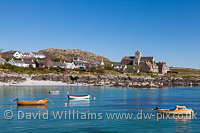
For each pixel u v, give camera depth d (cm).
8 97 8394
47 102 7575
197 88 15550
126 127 4581
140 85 15475
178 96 9938
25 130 4281
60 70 19888
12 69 17138
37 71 17962
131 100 8275
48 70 18950
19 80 14738
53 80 16212
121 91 11756
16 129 4334
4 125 4594
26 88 11994
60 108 6469
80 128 4475
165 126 4681
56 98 8550
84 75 18362
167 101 8150
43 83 14550
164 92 11862
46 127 4497
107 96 9412
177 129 4469
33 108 6400
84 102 7688
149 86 15162
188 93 11538
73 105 7031
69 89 12256
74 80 16925
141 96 9625
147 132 4259
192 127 4603
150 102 7838
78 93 10400
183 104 7462
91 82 16450
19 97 8469
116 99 8500
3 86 12638
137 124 4806
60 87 13262
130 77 19750
